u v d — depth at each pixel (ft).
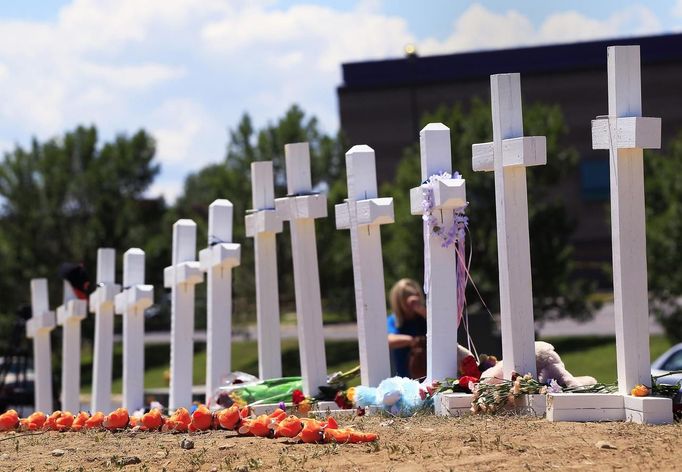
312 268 36.68
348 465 22.59
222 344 41.24
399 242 94.99
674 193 97.25
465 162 98.58
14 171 114.32
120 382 110.83
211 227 41.60
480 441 23.80
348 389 34.94
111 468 24.53
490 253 95.35
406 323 39.04
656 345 107.45
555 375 30.01
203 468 23.85
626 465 21.04
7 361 63.98
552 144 101.65
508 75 29.81
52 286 111.14
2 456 27.35
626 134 26.91
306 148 37.19
